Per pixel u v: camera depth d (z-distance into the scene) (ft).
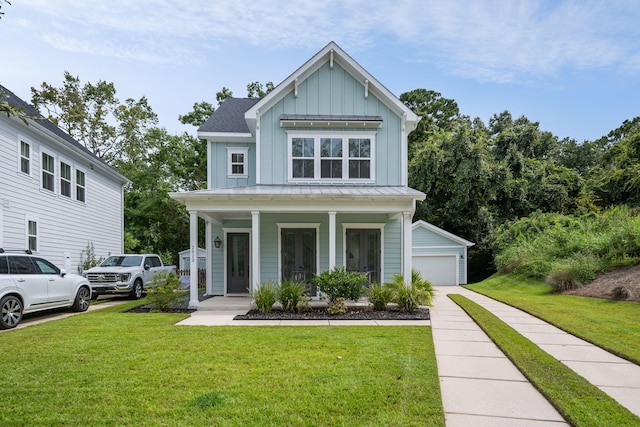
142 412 12.01
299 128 43.78
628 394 14.12
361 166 44.01
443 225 88.58
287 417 11.65
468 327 26.86
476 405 13.08
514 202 89.20
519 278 61.05
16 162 40.57
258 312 33.09
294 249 44.39
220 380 14.85
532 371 16.30
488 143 95.86
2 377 15.28
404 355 18.61
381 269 44.11
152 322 28.02
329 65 44.29
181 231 104.22
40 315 33.40
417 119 44.21
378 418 11.64
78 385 14.37
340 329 25.59
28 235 42.70
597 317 29.27
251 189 40.11
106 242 63.31
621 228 50.62
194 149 106.93
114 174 64.28
